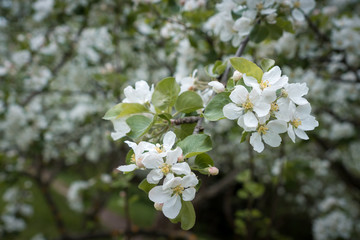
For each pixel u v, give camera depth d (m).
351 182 4.89
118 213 10.98
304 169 3.74
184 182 1.05
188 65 2.76
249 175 3.42
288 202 7.27
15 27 5.23
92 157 5.88
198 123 1.27
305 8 1.96
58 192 12.41
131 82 4.86
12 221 5.90
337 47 2.84
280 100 1.17
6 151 4.75
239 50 1.78
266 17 1.82
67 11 4.07
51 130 4.90
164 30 2.78
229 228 10.08
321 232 4.69
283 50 2.70
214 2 2.56
